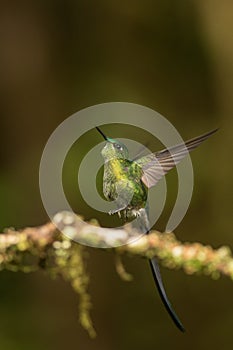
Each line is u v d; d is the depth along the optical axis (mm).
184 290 12188
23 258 5078
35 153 12758
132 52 13445
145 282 12141
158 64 13445
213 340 11930
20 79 13008
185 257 4938
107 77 13320
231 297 12148
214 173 12648
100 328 11891
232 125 12930
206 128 13094
